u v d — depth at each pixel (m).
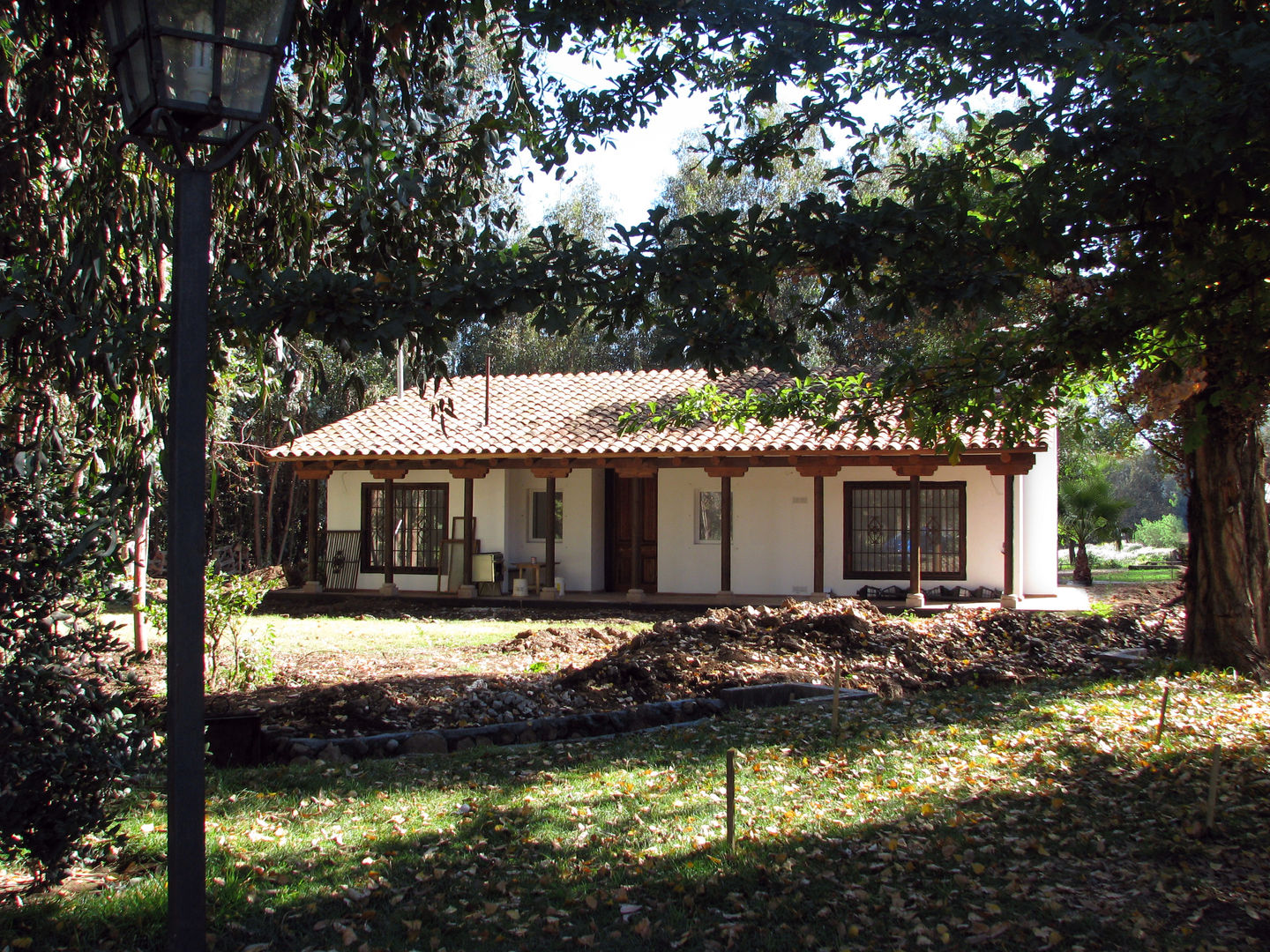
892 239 4.11
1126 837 5.47
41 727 4.17
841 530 20.36
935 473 20.00
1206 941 4.21
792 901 4.68
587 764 7.15
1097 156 3.89
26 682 4.16
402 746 7.72
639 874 4.98
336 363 23.94
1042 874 5.00
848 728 8.13
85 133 5.83
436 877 4.96
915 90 5.34
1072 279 6.34
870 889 4.85
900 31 4.55
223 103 3.29
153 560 19.31
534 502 22.23
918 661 11.66
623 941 4.28
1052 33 4.09
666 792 6.38
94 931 4.08
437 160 6.18
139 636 10.49
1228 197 4.00
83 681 4.32
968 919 4.49
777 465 19.44
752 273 4.18
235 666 10.52
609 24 5.11
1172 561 35.69
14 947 3.90
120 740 4.44
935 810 5.98
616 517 22.61
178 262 3.15
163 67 3.21
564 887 4.85
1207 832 5.45
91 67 5.81
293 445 22.06
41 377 5.18
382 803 6.21
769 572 20.70
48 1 5.17
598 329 4.30
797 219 4.12
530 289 4.11
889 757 7.22
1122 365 6.99
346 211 5.83
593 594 21.28
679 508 21.33
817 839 5.50
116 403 6.01
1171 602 16.48
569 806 6.11
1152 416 10.30
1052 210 4.30
